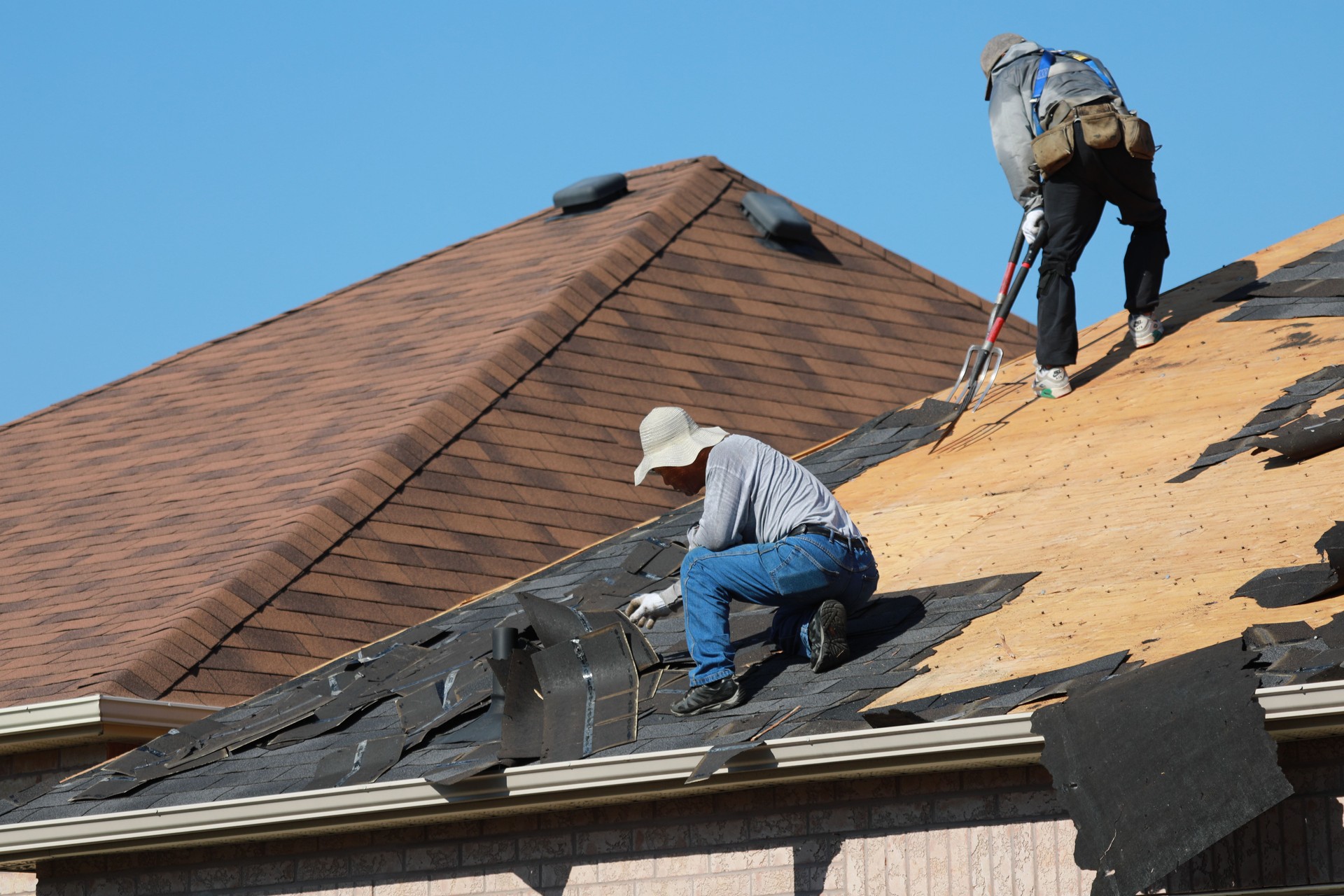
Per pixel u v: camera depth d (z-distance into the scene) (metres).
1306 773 18.48
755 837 22.98
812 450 38.41
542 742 25.34
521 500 48.06
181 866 29.25
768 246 66.94
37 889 30.66
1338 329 32.00
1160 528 25.81
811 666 24.81
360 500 45.03
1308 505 24.66
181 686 37.22
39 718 35.44
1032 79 33.12
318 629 40.59
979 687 21.78
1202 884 18.94
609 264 60.47
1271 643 19.61
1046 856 20.14
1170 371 33.25
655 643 28.48
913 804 21.53
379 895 26.83
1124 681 19.38
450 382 51.97
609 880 24.41
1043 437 32.44
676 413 25.81
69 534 48.31
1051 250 33.88
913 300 67.88
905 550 29.12
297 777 27.94
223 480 49.16
